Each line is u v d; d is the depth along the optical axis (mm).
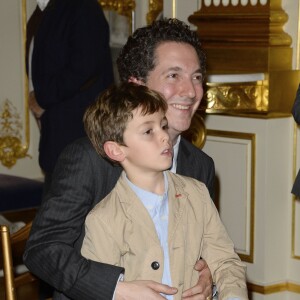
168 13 5449
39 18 6535
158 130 2217
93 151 2330
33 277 2391
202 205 2354
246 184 4797
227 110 4844
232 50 4945
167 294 2193
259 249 4781
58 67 4895
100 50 4910
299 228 4777
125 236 2230
